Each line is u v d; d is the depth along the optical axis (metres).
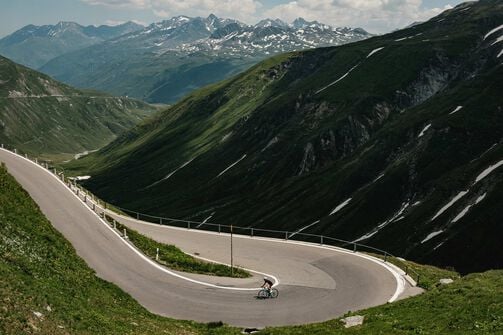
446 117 153.88
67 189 74.88
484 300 29.83
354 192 148.88
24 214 44.44
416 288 44.72
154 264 49.38
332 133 188.62
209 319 37.56
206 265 49.88
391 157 156.00
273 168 192.75
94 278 38.97
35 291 27.22
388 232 115.19
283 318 37.97
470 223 101.19
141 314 35.03
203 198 193.12
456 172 125.88
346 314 35.53
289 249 59.59
